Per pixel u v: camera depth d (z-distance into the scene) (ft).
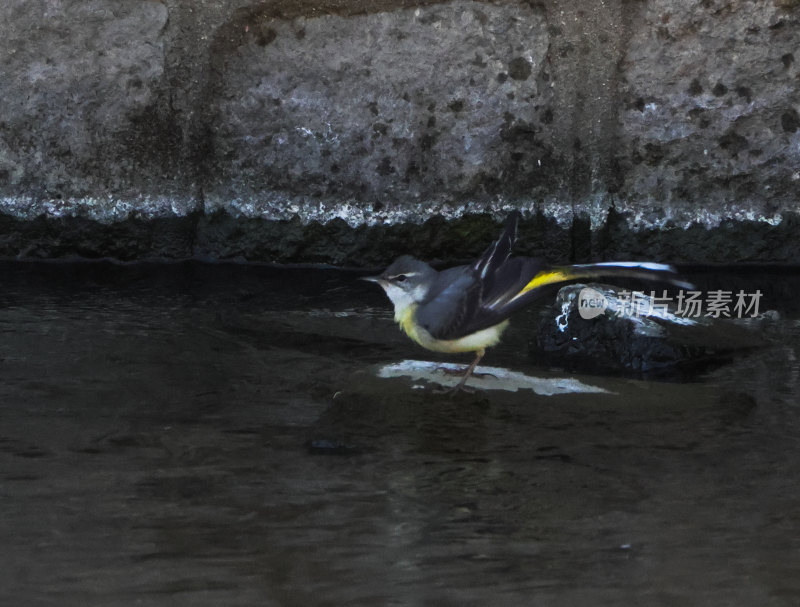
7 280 38.17
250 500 22.08
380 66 39.14
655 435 26.40
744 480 23.48
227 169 40.42
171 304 36.47
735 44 38.63
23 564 18.98
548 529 20.92
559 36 38.91
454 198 40.57
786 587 18.35
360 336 34.06
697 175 40.40
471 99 39.47
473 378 30.07
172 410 27.43
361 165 40.27
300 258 40.93
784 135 39.75
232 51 39.06
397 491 22.80
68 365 30.45
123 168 39.99
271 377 30.25
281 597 17.89
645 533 20.72
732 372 31.37
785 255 40.70
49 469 23.39
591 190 40.47
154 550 19.65
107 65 38.75
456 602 17.76
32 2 37.73
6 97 38.83
